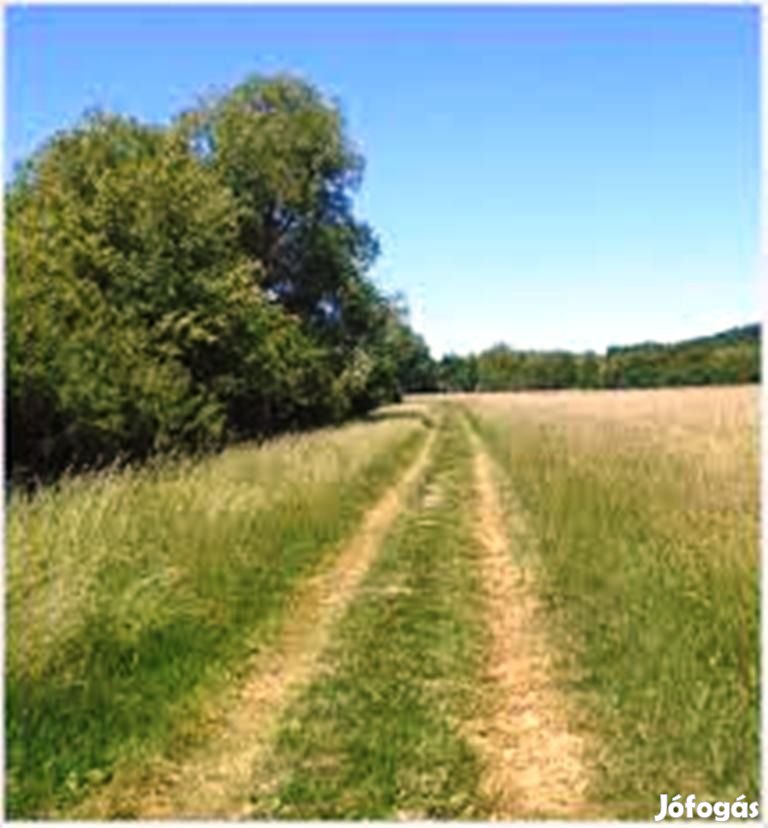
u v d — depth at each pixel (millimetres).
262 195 55531
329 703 10164
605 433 32844
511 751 9055
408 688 10633
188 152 34875
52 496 13375
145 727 9219
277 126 55344
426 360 132750
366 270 58625
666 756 8508
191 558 13281
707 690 9109
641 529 15328
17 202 30656
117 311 28281
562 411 56250
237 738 9328
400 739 9273
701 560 12008
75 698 9219
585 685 10367
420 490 26359
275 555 15656
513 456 31891
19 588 9742
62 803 8047
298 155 55656
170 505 14453
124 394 25031
